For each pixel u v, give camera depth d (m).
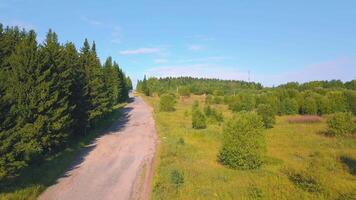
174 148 29.23
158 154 27.31
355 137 34.00
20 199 16.38
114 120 51.91
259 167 23.08
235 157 22.72
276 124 45.59
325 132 37.16
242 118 23.77
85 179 20.75
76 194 17.95
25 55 24.17
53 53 28.00
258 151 22.84
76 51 39.97
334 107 55.72
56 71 27.30
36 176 20.41
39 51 25.09
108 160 25.92
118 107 73.44
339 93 57.03
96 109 40.06
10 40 30.95
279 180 19.41
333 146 30.03
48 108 24.95
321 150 28.28
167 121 49.53
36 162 22.95
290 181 19.17
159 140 34.44
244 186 18.44
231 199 16.11
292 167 22.56
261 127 23.69
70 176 21.44
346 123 34.91
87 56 43.12
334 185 17.45
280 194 16.39
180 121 50.00
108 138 36.31
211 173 21.53
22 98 23.22
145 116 57.38
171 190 17.56
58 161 24.92
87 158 26.78
